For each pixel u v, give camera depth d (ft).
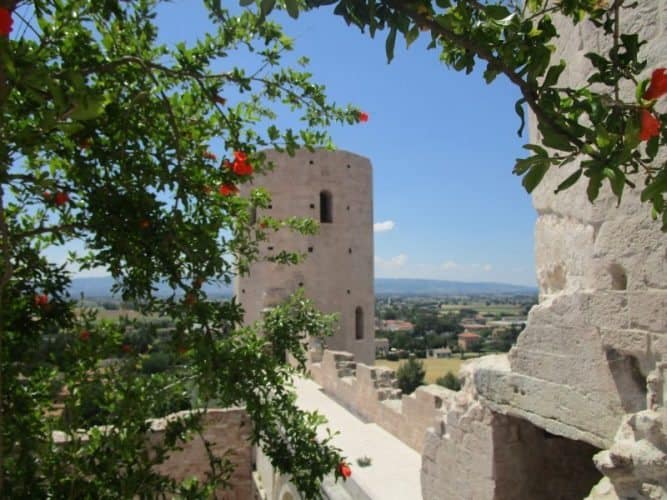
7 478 10.88
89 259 14.02
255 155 16.22
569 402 14.16
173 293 12.85
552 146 6.82
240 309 13.47
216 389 13.60
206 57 12.51
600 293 13.15
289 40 12.98
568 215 14.83
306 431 15.28
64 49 10.97
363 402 47.29
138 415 13.16
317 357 66.44
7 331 12.84
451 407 19.83
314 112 14.05
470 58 7.73
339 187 88.63
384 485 30.42
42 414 12.83
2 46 6.56
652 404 11.64
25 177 11.14
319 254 86.07
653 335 11.67
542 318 15.17
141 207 12.43
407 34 7.50
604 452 12.01
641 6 11.72
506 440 17.47
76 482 11.43
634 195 12.12
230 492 48.80
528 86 7.07
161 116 13.52
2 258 12.57
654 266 11.66
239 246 18.25
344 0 6.67
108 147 12.61
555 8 7.92
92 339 12.67
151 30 12.50
